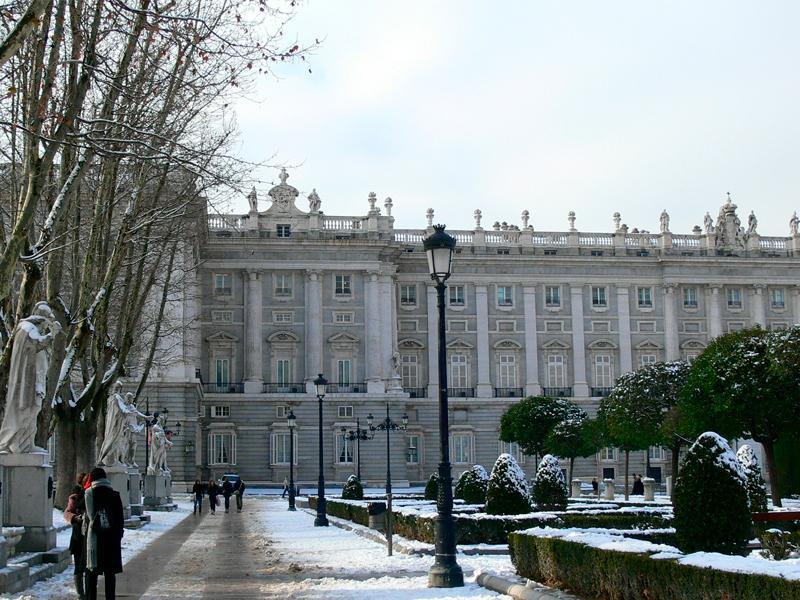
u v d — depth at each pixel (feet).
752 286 339.36
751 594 39.93
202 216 152.35
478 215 333.83
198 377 285.02
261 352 307.17
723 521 57.26
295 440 303.68
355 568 75.72
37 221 99.14
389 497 85.97
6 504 68.33
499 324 329.31
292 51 71.61
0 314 83.51
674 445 191.52
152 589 63.72
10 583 56.18
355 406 306.35
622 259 333.62
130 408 131.85
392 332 314.35
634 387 205.36
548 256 330.54
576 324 331.98
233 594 60.70
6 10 59.26
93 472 51.67
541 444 259.80
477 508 114.01
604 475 323.57
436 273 71.77
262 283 310.04
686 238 341.41
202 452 300.40
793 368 140.67
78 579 53.88
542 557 59.41
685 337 335.67
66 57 71.67
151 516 156.15
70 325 93.97
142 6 66.44
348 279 313.53
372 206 315.37
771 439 146.82
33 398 69.92
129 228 98.48
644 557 47.96
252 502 236.63
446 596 58.80
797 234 345.10
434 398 321.93
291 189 312.91
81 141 70.18
